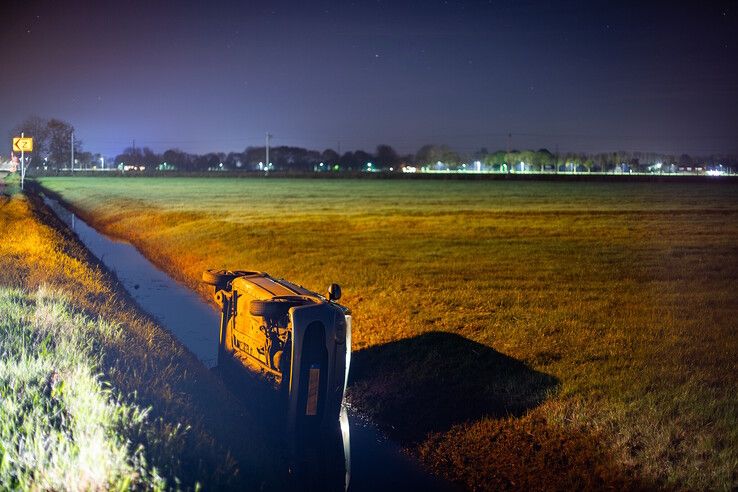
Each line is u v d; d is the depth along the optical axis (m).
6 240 25.41
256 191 90.00
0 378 7.94
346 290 20.73
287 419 8.95
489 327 15.55
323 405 9.04
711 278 23.94
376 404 11.81
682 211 59.22
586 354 13.29
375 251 30.11
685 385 11.09
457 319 16.45
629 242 35.06
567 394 10.98
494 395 11.30
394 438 10.45
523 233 39.25
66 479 5.88
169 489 6.26
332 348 9.02
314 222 44.75
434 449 9.92
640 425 9.48
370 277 22.80
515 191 95.31
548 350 13.59
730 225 46.12
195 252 31.20
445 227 42.41
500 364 12.79
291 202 67.31
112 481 5.95
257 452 8.26
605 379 11.59
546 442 9.48
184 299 20.84
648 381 11.41
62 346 9.20
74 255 25.67
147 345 11.38
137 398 8.17
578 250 31.33
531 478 8.72
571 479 8.50
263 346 10.09
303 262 26.34
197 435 7.61
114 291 19.47
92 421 6.88
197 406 8.83
